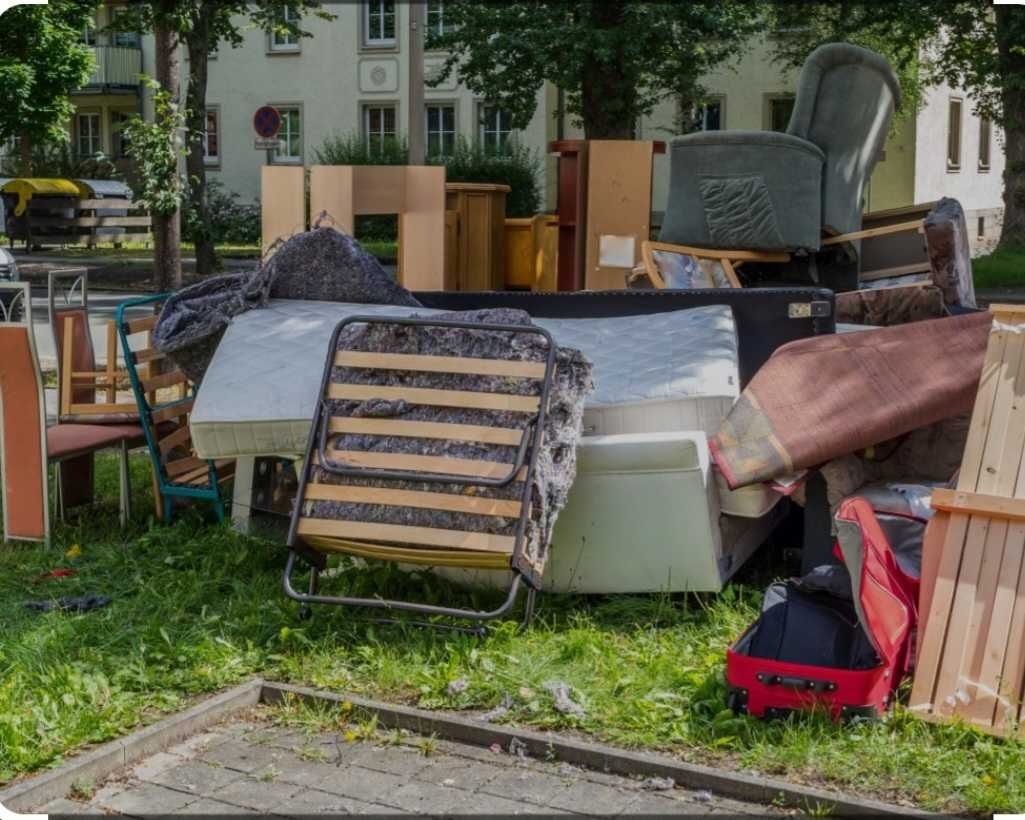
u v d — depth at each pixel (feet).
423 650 17.20
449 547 17.21
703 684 15.69
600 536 18.71
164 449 23.62
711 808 13.35
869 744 14.19
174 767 14.43
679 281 30.17
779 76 105.29
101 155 127.03
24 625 18.48
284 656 17.17
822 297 21.39
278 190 30.22
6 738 14.42
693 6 73.67
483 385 17.88
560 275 31.81
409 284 30.40
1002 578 15.35
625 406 19.67
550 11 75.97
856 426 18.51
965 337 19.07
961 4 80.18
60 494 24.82
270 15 79.56
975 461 16.02
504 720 15.30
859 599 14.93
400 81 120.78
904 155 101.24
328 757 14.65
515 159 112.57
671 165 32.76
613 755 14.24
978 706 14.83
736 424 18.95
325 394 18.43
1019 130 87.25
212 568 21.20
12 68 107.65
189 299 22.88
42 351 48.98
